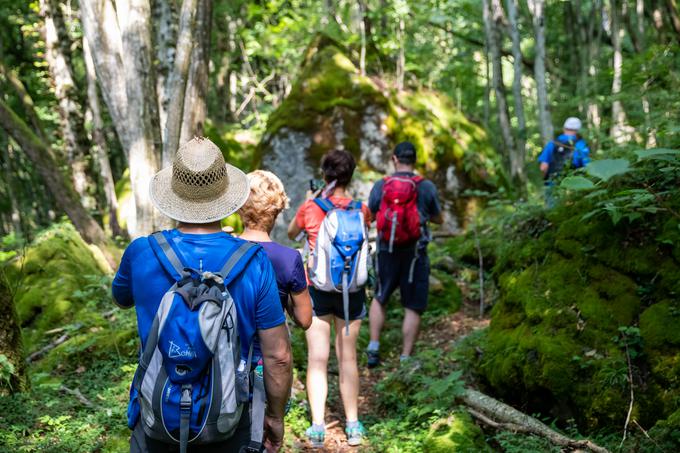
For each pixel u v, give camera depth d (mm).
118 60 5883
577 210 5031
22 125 7426
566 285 4551
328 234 4324
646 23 17266
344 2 13008
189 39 5883
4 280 4316
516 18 10539
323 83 10281
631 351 3959
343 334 4469
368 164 9961
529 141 14047
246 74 17562
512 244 5562
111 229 11484
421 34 14250
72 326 5602
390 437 4246
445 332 6512
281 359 2357
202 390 2092
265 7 13953
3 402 4008
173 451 2191
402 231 5426
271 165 10062
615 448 3559
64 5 13836
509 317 4867
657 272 4230
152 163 5945
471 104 17016
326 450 4258
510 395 4477
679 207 4262
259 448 2371
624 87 6516
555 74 16859
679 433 3318
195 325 2062
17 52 17188
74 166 13258
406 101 10523
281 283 3027
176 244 2260
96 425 3914
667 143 4684
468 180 10133
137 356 5211
